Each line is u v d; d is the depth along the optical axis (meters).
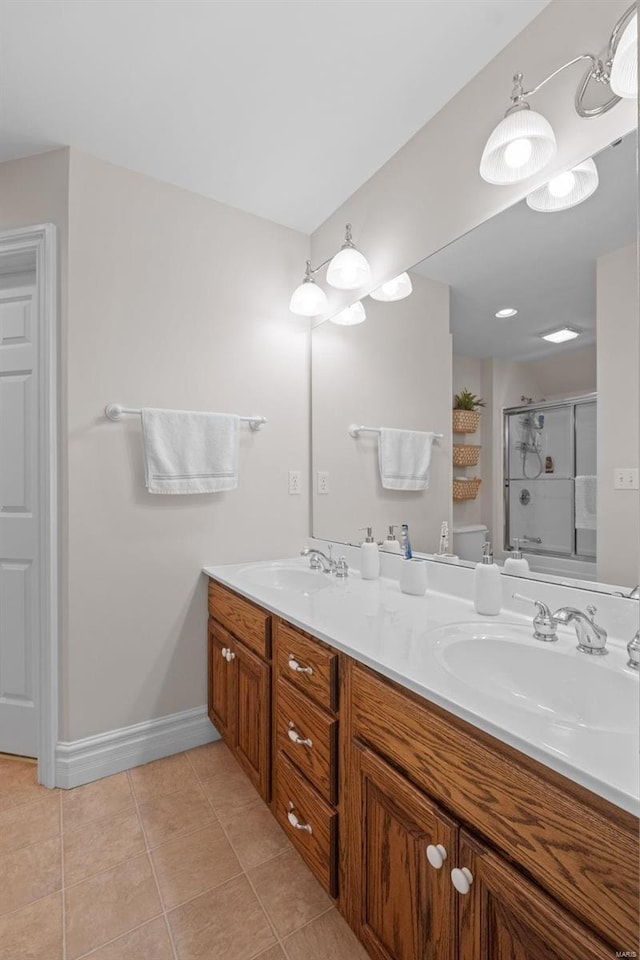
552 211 1.21
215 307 2.02
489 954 0.71
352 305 2.00
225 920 1.17
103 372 1.76
